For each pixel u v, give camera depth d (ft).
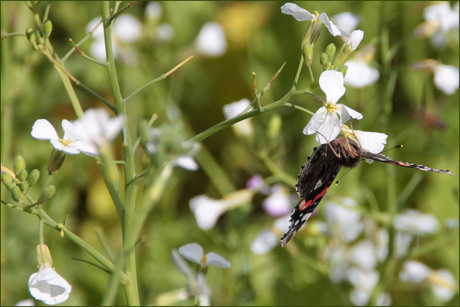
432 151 2.33
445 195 2.31
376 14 2.22
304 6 2.48
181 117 2.39
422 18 2.43
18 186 1.59
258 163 2.39
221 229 2.02
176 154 1.53
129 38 2.30
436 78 2.07
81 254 2.19
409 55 2.46
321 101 1.61
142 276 2.13
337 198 1.99
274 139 1.96
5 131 1.96
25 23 2.03
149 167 1.57
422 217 2.15
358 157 1.66
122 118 1.53
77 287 2.14
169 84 2.45
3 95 1.94
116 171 1.62
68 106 2.36
